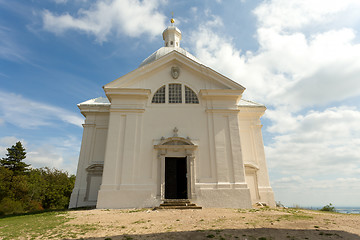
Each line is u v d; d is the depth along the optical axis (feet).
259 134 66.13
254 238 22.20
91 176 61.21
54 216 38.68
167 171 63.87
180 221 30.48
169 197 61.36
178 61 61.05
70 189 137.39
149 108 56.39
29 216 42.22
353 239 21.91
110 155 51.80
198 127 55.72
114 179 50.11
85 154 63.21
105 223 30.68
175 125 55.47
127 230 26.25
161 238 22.62
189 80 60.13
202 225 27.71
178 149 53.06
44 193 130.31
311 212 43.96
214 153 53.62
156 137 54.08
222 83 59.47
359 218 32.99
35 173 150.10
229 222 29.32
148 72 59.06
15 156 141.79
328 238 22.15
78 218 35.37
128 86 58.13
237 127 56.03
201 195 49.57
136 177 50.47
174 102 57.98
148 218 33.42
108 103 69.05
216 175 51.80
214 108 57.16
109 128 53.93
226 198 49.67
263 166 63.10
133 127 54.29
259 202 58.08
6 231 27.96
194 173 51.44
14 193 112.88
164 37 99.04
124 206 47.88
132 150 52.44
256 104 69.77
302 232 24.18
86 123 65.82
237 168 52.65
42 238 24.12
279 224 27.99
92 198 59.36
